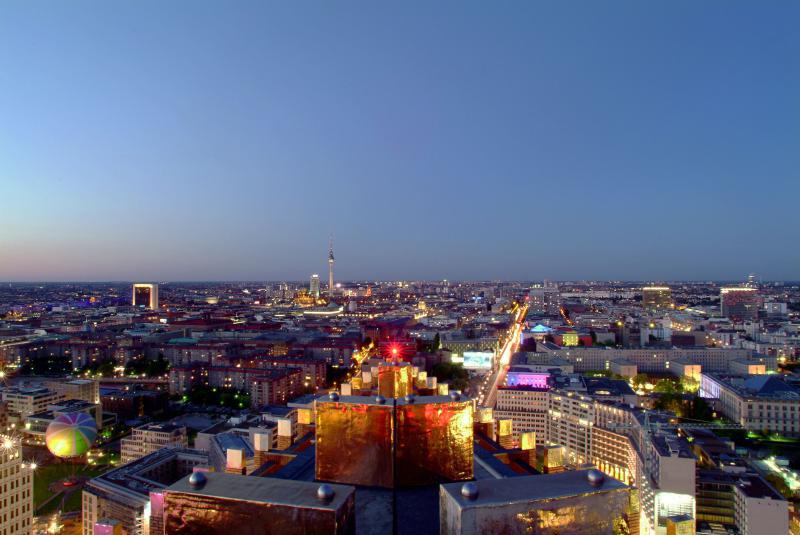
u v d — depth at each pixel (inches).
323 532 773.9
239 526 813.2
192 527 838.5
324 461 1235.2
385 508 1086.4
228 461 1616.6
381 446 1200.2
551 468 1648.6
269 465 1660.9
